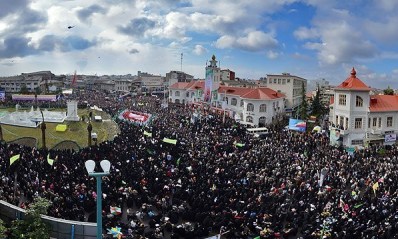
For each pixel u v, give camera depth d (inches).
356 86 2768.2
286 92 4424.2
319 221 1250.0
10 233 952.3
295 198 1494.8
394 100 2984.7
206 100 4436.5
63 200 1349.7
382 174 1812.3
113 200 1427.2
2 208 1083.9
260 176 1737.2
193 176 1729.8
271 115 3757.4
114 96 6579.7
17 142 2632.9
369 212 1333.7
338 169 1887.3
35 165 1770.4
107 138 2810.0
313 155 2177.7
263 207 1365.7
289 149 2313.0
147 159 1980.8
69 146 2583.7
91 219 1232.8
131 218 1327.5
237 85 5206.7
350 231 1165.7
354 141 2743.6
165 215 1330.0
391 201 1449.3
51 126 3228.3
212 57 4655.5
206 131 2866.6
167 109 4340.6
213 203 1396.4
